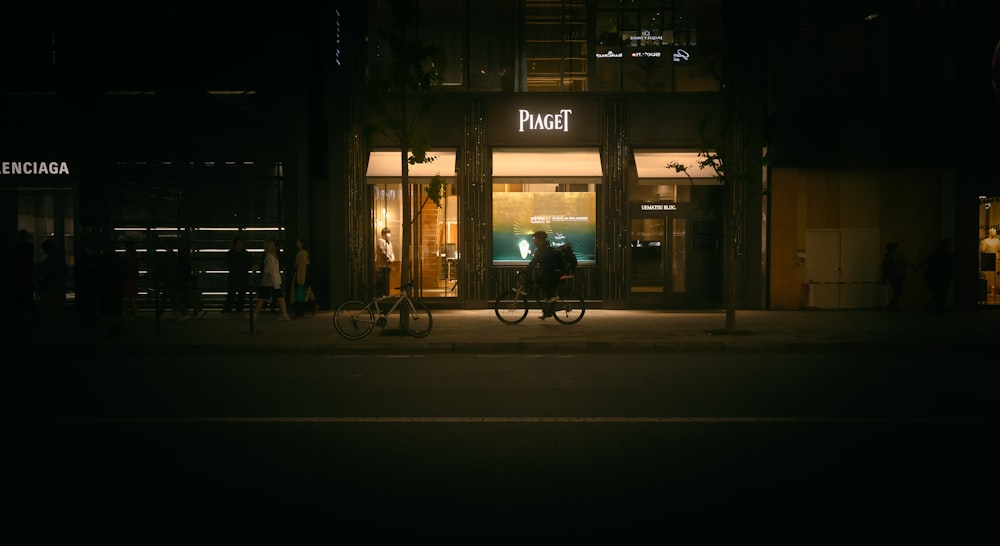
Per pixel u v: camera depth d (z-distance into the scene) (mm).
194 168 19719
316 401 8836
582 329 15820
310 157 19859
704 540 4520
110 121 19688
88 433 7219
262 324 16906
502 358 12734
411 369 11422
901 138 19688
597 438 7004
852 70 19938
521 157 20000
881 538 4543
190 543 4473
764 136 19891
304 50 19531
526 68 20125
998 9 19531
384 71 20031
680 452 6500
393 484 5617
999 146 19641
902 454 6406
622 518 4891
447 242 20188
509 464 6141
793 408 8359
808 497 5297
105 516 4938
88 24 19516
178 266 19031
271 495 5363
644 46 20141
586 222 20156
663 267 20453
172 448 6664
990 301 20266
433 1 20031
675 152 20141
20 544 4457
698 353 13430
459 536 4586
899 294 19234
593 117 19953
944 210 20047
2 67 19531
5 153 19750
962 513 4961
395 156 20031
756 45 19891
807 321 17250
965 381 10164
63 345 13609
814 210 20078
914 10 19859
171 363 12133
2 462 6215
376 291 19109
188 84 19531
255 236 19812
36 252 20469
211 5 19484
